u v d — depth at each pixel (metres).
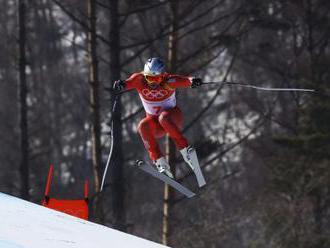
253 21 46.91
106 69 87.69
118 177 43.22
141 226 72.00
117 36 43.47
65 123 98.31
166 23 48.19
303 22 59.62
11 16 87.56
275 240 48.50
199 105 90.50
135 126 98.00
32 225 16.22
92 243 15.49
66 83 100.19
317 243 47.72
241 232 57.22
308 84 52.22
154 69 17.66
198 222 50.47
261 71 79.88
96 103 44.03
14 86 89.44
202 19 80.44
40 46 94.94
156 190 80.31
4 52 72.94
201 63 50.12
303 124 51.56
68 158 91.81
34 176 83.12
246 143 63.50
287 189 50.66
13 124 88.81
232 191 76.94
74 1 51.47
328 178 49.09
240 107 79.25
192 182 68.00
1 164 83.50
